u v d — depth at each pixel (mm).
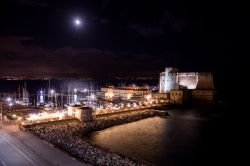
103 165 39031
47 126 68312
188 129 78312
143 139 65812
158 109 115125
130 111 101000
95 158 41906
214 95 132500
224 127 81562
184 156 52812
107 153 46062
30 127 65250
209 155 53625
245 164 48625
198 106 126938
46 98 174750
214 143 62969
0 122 69875
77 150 45906
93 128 74062
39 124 68938
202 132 74375
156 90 187750
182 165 47750
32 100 160250
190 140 65312
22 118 75188
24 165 36562
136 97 144500
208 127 81375
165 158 51406
